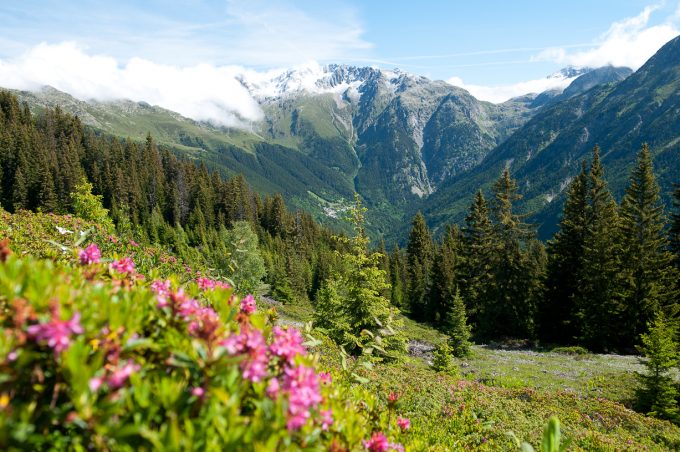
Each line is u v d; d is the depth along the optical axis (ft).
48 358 5.91
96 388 5.32
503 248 132.77
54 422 5.74
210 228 293.02
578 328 114.52
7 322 6.11
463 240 157.38
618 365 84.69
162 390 6.10
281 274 195.42
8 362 5.43
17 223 33.09
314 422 7.74
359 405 13.96
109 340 6.27
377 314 60.70
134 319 7.34
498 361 91.56
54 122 364.79
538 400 49.80
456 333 96.02
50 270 7.71
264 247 296.71
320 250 306.14
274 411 6.61
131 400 6.13
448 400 38.37
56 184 251.80
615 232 116.37
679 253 119.85
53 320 5.46
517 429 34.88
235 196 333.21
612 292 107.14
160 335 7.92
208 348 6.86
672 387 57.57
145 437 5.80
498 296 129.18
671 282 109.19
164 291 10.12
